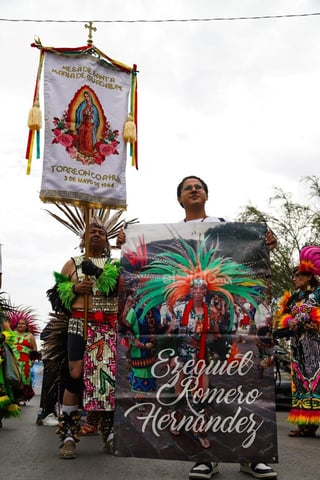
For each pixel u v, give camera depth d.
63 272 5.16
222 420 4.01
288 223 24.14
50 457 4.81
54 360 5.11
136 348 4.19
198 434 4.02
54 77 5.08
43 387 7.41
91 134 5.14
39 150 5.07
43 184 4.92
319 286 6.80
